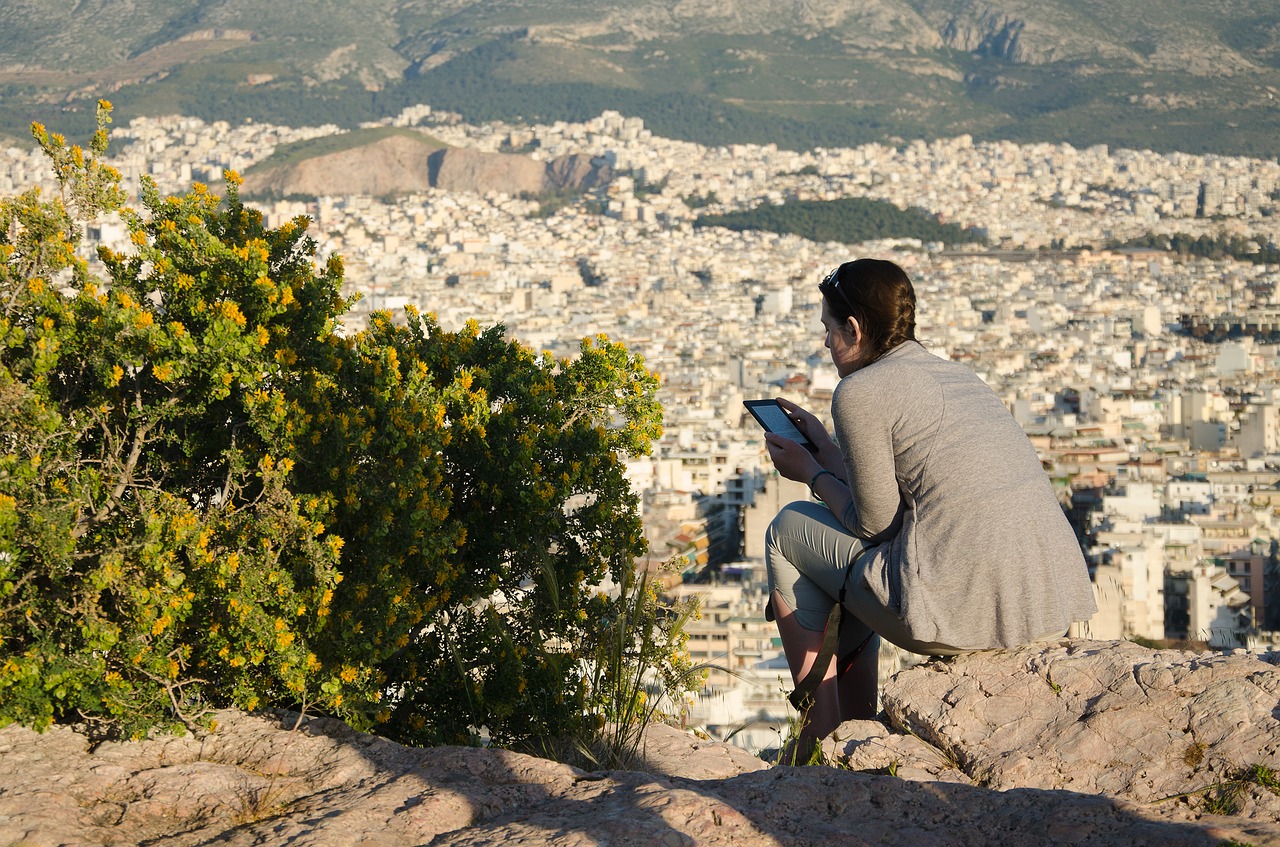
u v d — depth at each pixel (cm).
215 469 686
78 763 481
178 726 529
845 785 425
